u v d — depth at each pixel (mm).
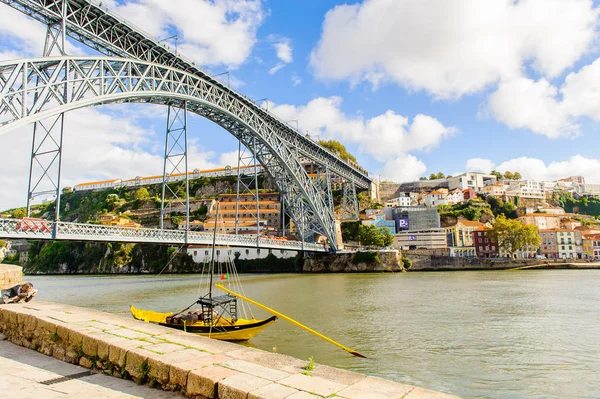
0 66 29531
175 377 7242
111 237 43312
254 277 74062
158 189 161500
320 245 89438
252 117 65188
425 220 114625
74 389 7406
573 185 180750
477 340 21875
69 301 38031
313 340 21469
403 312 30812
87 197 167750
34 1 34250
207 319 20406
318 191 89312
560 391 14750
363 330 24266
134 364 7910
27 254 136000
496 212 138000
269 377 6941
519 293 42719
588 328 24953
